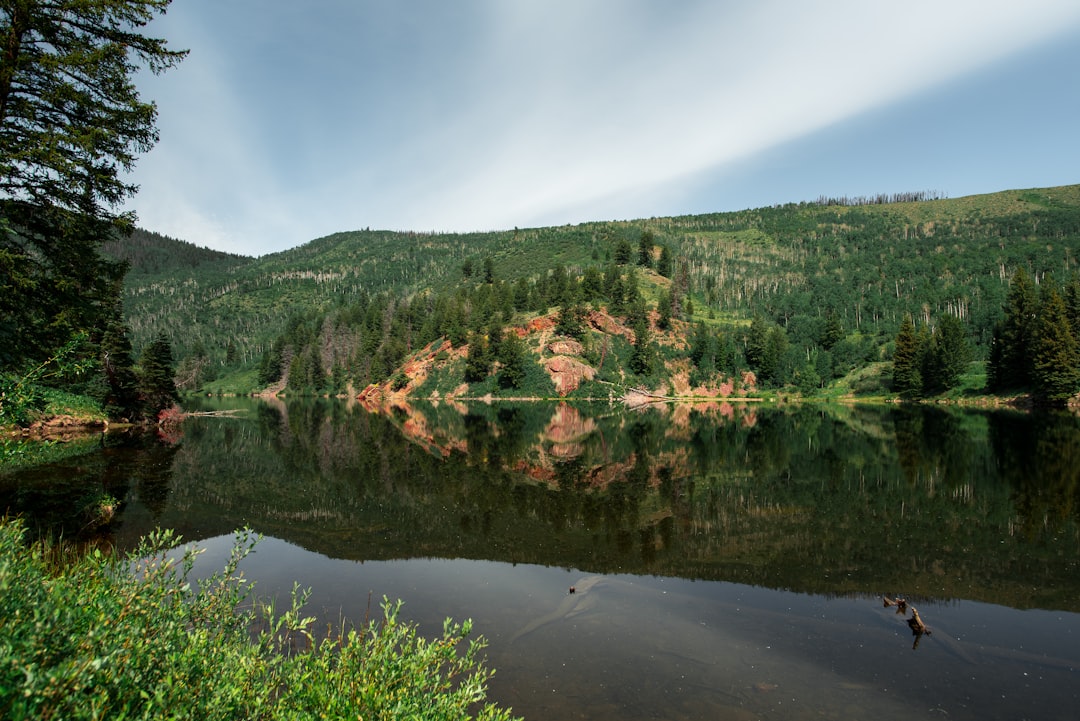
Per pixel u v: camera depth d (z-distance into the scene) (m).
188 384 141.38
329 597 11.35
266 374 138.00
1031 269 166.75
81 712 2.90
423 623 10.15
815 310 147.50
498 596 11.67
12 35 12.04
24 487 19.61
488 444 38.78
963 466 26.44
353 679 4.19
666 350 106.62
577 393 98.50
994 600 11.53
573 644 9.38
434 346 115.38
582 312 107.81
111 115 13.81
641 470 27.28
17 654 3.09
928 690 8.00
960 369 79.00
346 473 26.33
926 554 14.42
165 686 3.54
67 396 38.03
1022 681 8.29
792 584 12.55
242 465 27.70
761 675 8.37
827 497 20.67
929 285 165.25
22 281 12.30
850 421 53.47
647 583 12.64
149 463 26.98
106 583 4.77
